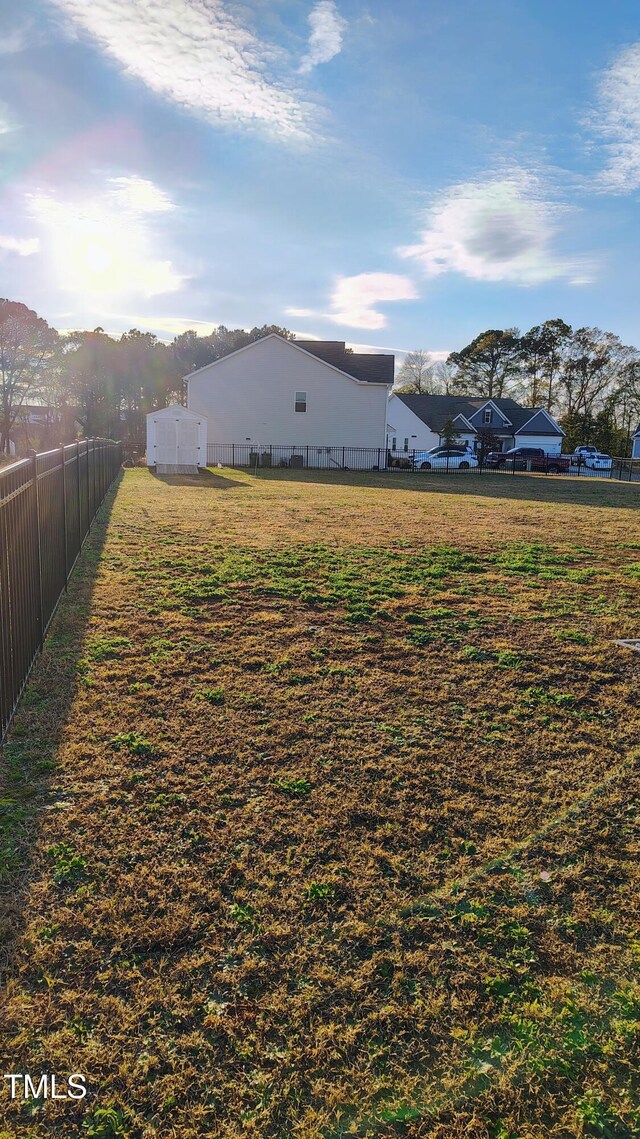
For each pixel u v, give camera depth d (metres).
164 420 25.88
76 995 2.06
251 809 3.08
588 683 4.71
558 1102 1.81
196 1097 1.78
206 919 2.40
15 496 3.97
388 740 3.78
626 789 3.36
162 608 6.16
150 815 3.00
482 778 3.43
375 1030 2.00
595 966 2.26
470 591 7.08
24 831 2.84
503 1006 2.09
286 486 19.58
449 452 38.44
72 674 4.55
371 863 2.74
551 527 11.97
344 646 5.29
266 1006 2.06
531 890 2.62
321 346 34.41
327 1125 1.73
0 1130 1.67
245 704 4.17
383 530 10.97
